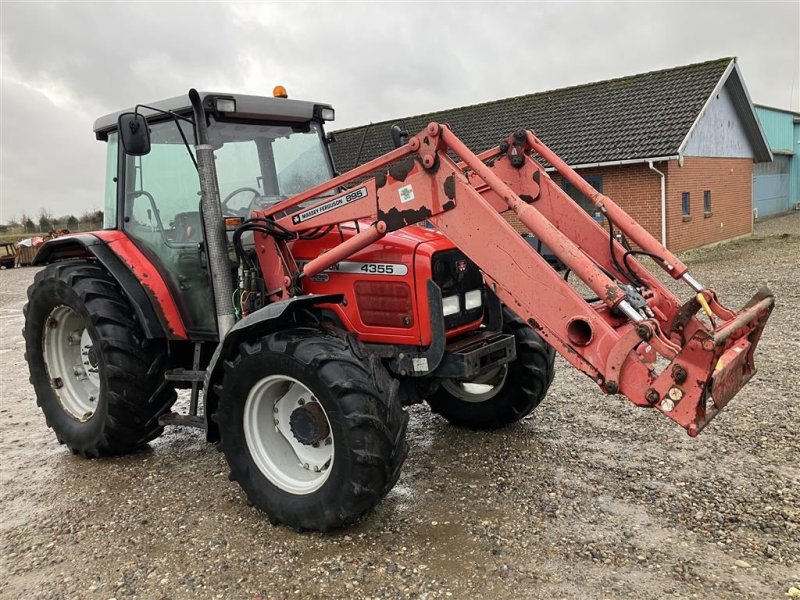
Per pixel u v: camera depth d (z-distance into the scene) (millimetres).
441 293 3473
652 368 2729
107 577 3068
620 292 2736
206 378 3578
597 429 4551
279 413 3572
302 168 4520
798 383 5207
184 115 4055
